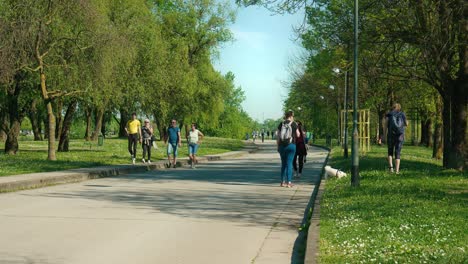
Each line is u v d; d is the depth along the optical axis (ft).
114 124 365.81
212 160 118.42
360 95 151.23
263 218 36.76
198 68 176.76
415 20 62.28
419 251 22.89
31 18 80.33
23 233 30.17
